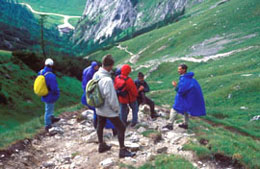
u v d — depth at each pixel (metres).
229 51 58.59
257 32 64.69
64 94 42.28
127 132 7.61
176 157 5.41
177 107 7.30
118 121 5.35
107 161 5.20
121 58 116.12
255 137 13.73
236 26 76.44
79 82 57.59
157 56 88.38
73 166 5.38
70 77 57.44
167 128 7.75
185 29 97.00
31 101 31.56
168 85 50.59
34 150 6.43
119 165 5.05
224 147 5.84
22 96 31.42
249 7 84.25
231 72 41.72
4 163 5.29
